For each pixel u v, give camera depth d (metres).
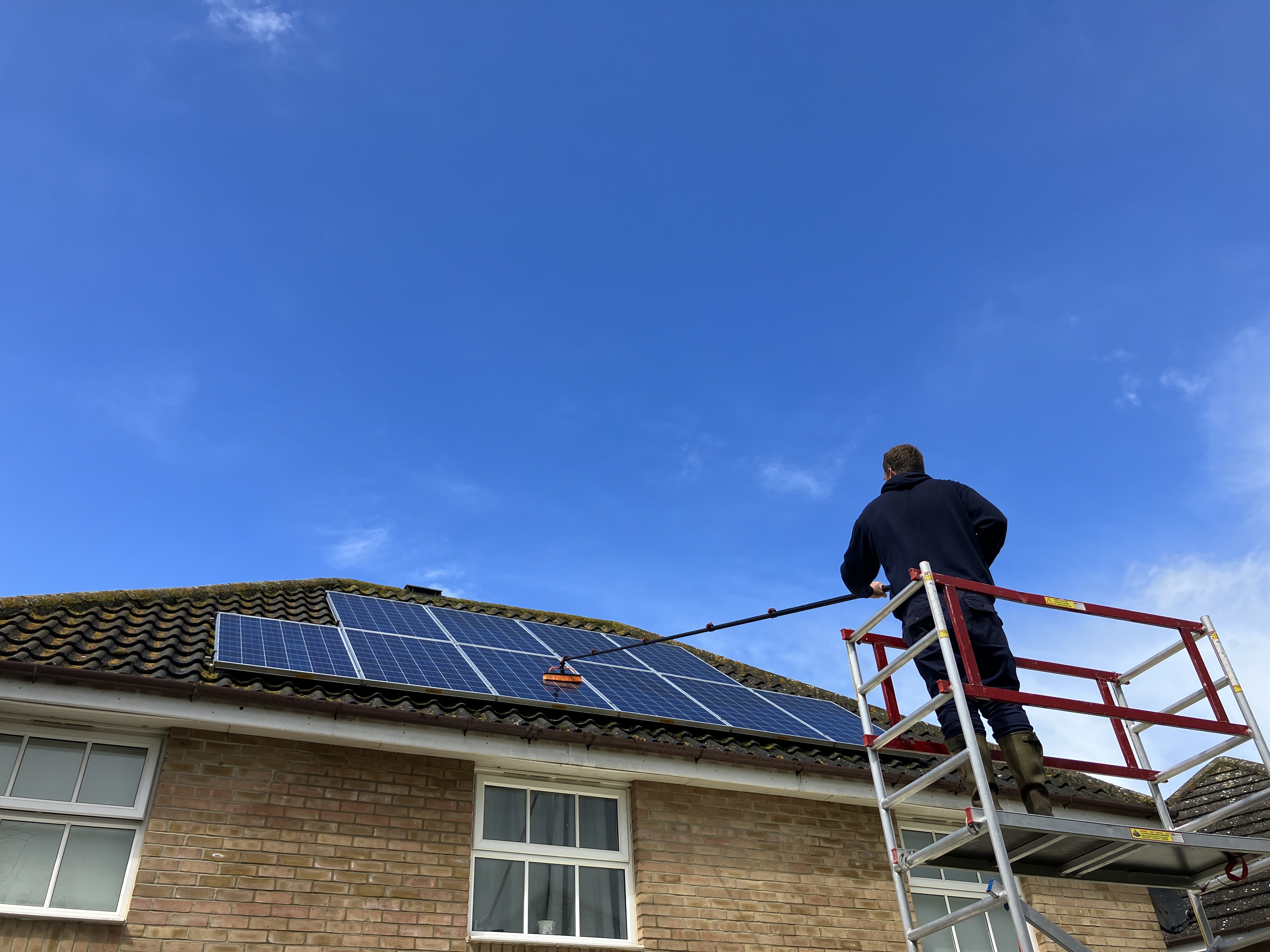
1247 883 9.06
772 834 7.73
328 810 6.56
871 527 5.68
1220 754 5.24
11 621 7.44
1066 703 4.93
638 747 7.32
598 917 7.05
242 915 6.00
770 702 9.60
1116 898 8.61
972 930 8.01
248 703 6.46
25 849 5.94
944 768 4.70
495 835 7.09
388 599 10.98
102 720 6.38
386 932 6.27
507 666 8.53
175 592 9.22
